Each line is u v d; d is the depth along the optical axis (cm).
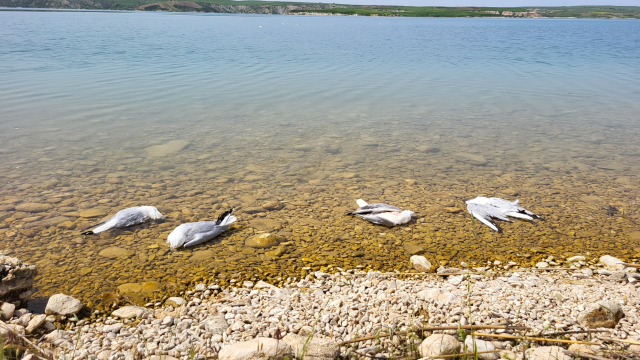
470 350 395
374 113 1489
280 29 6341
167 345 409
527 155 1090
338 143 1166
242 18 10681
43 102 1494
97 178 889
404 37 5188
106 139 1141
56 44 3362
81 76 2016
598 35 6259
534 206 800
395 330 439
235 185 877
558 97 1795
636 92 1897
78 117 1333
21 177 878
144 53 2956
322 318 461
